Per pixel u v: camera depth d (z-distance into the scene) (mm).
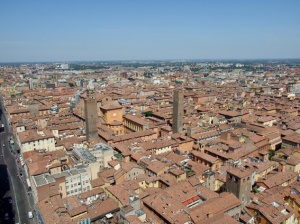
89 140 199500
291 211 111312
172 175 145125
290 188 126750
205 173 142000
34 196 134250
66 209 112188
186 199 119625
